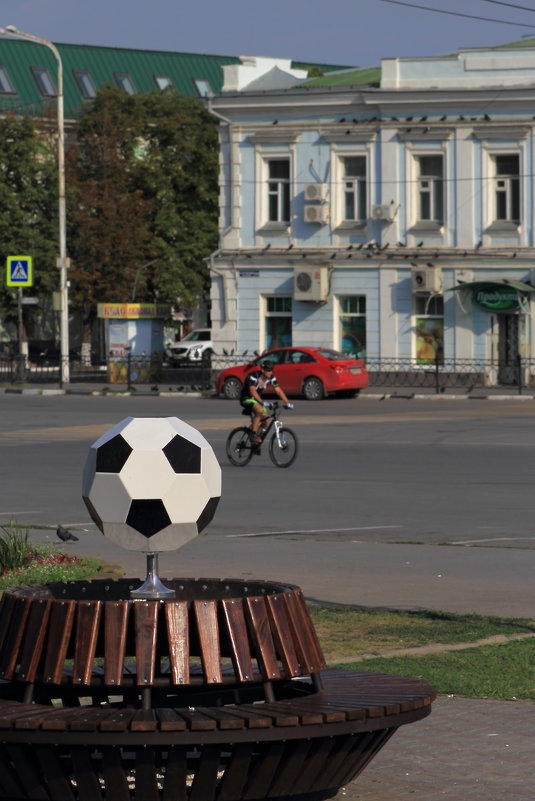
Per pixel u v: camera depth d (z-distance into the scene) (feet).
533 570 70.18
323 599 61.31
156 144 384.47
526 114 260.21
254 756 29.53
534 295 261.85
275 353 246.68
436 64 265.34
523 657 49.29
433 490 109.19
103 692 33.73
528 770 35.45
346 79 290.15
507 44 285.02
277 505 100.83
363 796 33.19
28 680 29.96
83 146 379.96
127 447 31.40
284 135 278.87
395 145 270.05
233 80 285.43
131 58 462.60
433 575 68.44
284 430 132.77
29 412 210.38
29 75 434.30
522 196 262.26
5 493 108.78
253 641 30.30
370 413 202.18
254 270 283.79
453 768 35.63
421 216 271.69
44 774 29.07
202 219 384.47
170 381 293.43
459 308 267.18
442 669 47.11
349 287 277.03
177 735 27.96
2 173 362.53
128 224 368.89
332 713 28.99
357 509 97.86
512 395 240.53
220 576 66.90
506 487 110.42
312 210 275.59
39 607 30.27
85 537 82.64
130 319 289.53
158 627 30.37
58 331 415.64
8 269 298.76
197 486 31.58
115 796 28.94
